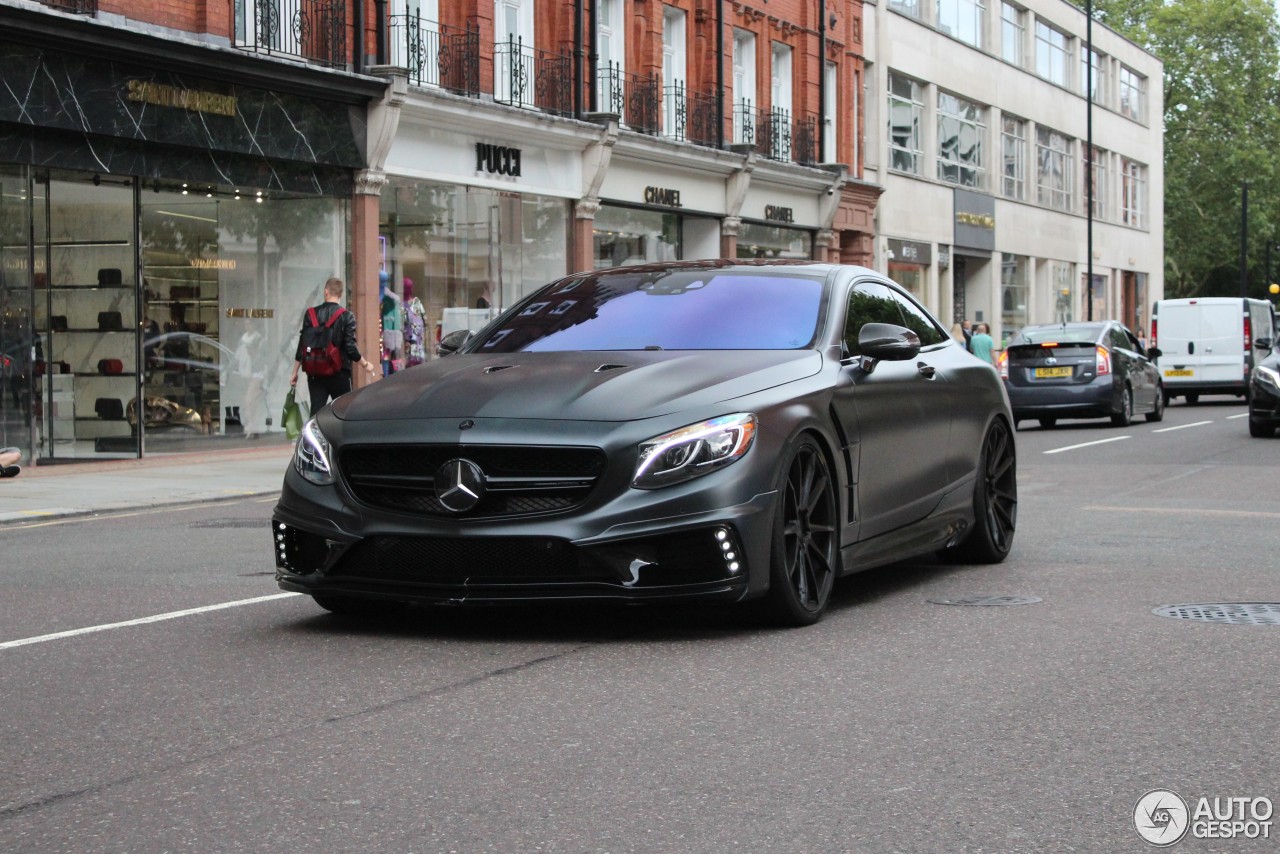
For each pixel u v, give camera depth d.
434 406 6.21
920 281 45.34
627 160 29.48
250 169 20.73
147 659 6.00
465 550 5.96
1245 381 35.72
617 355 6.74
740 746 4.54
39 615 7.20
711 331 7.09
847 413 6.88
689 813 3.89
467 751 4.52
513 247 26.36
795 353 6.88
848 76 39.91
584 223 28.02
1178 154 81.25
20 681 5.62
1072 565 8.54
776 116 35.59
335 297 16.34
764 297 7.34
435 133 24.09
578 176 27.78
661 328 7.12
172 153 19.47
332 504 6.22
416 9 24.12
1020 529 10.39
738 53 34.81
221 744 4.65
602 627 6.56
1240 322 35.72
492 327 7.53
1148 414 27.45
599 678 5.52
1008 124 52.91
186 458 19.48
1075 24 58.94
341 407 6.52
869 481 7.09
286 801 4.04
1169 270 83.50
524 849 3.62
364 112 22.38
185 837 3.76
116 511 13.38
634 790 4.10
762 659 5.82
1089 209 51.00
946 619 6.71
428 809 3.95
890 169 43.16
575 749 4.53
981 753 4.45
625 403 6.07
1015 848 3.60
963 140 48.97
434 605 7.18
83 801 4.08
